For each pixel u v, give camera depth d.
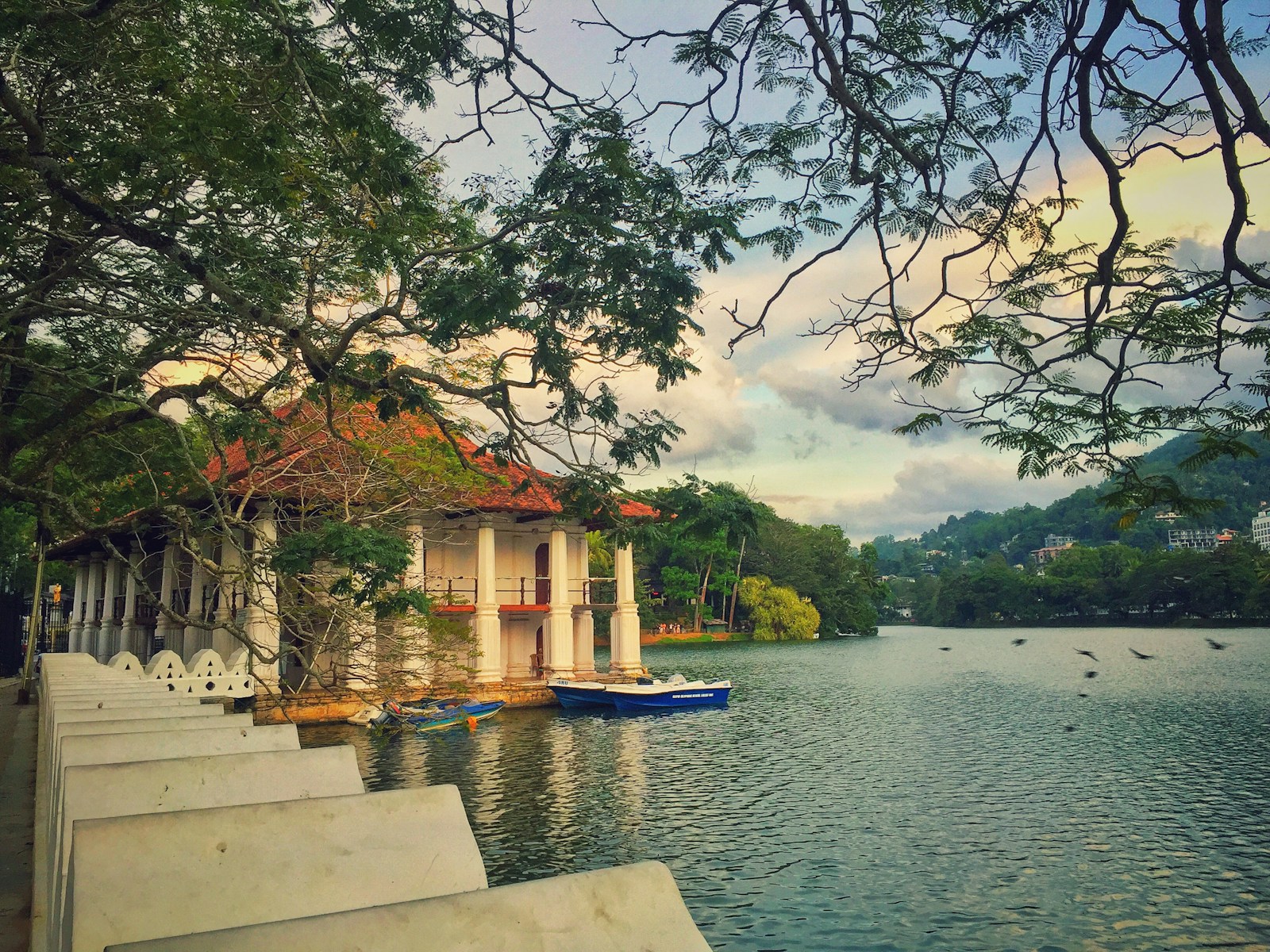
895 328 5.33
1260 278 4.17
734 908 14.34
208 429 9.76
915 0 4.93
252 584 8.91
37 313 10.57
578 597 46.28
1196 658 69.44
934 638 123.12
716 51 5.20
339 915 2.25
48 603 52.06
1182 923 13.63
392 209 8.55
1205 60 3.81
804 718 38.22
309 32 7.44
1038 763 26.67
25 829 8.63
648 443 7.72
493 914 2.43
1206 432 4.91
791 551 124.00
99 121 9.84
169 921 3.19
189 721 6.09
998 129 5.25
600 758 28.19
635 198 6.70
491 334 6.77
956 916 14.00
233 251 9.79
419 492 15.70
